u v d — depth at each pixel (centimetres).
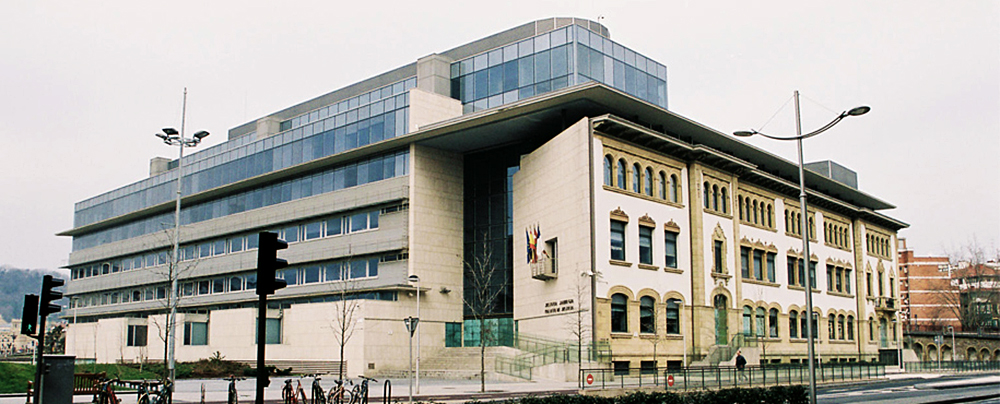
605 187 4653
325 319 5528
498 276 5600
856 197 7875
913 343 9544
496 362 4856
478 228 5794
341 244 6072
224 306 7150
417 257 5553
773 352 5919
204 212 7662
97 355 7706
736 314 5500
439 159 5822
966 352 9412
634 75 5838
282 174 6688
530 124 5228
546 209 5038
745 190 5931
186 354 6494
